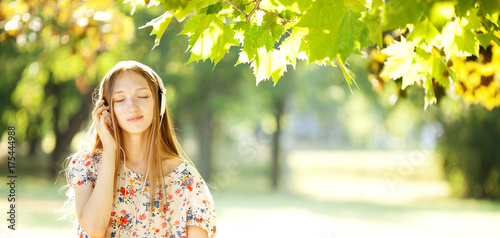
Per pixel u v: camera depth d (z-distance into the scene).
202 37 2.96
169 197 2.97
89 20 6.75
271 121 28.62
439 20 2.23
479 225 15.66
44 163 31.22
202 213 2.95
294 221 16.48
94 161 2.95
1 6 6.55
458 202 21.52
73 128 24.75
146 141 2.99
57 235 11.59
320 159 48.38
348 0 2.33
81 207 2.83
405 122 25.72
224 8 2.93
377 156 50.94
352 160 46.22
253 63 3.15
